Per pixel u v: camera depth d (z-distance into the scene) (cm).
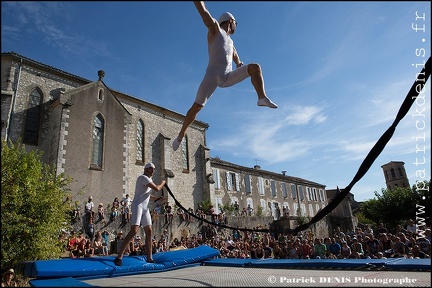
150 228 556
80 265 466
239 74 292
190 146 2772
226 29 319
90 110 1900
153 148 2431
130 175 2194
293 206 3788
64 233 957
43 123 1788
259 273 451
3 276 596
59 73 1914
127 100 2352
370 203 3212
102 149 1908
